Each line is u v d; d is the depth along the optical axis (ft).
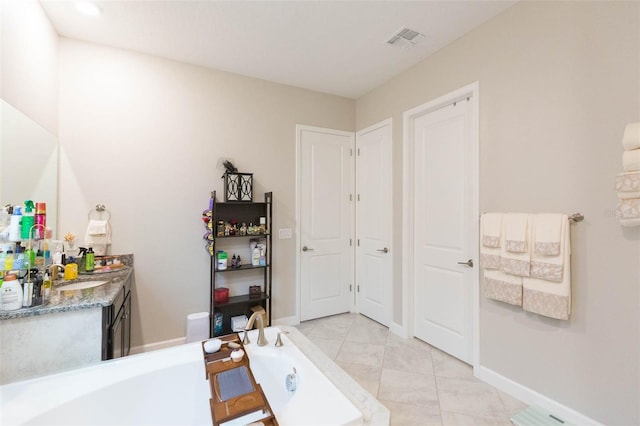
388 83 10.61
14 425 3.82
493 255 6.82
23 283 5.05
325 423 3.84
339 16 7.19
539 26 6.23
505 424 5.78
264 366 5.56
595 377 5.40
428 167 9.34
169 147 9.10
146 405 4.87
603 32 5.31
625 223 4.81
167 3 6.70
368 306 11.63
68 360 5.18
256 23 7.45
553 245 5.75
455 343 8.46
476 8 6.88
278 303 10.82
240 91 10.16
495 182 7.07
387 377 7.47
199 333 8.83
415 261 9.81
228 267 9.77
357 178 12.25
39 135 6.73
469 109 8.05
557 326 5.92
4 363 4.82
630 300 4.99
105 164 8.30
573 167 5.70
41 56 6.70
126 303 7.87
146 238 8.79
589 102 5.49
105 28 7.57
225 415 3.89
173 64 9.17
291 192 11.05
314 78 10.48
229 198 9.78
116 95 8.43
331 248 11.86
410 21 7.37
